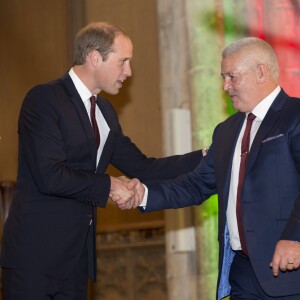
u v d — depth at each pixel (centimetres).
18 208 558
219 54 788
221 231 541
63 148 559
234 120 562
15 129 1178
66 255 556
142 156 654
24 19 1188
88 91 582
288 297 514
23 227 552
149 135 1084
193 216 792
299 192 508
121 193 573
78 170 559
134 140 1094
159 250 1067
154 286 1067
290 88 794
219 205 545
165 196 582
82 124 568
